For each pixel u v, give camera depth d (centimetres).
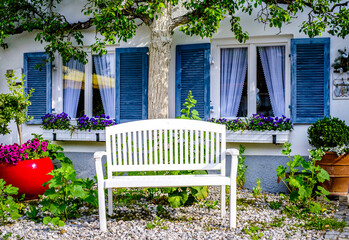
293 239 369
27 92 716
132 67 672
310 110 604
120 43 680
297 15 613
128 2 580
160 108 617
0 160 542
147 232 394
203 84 644
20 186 536
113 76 700
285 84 631
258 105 643
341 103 598
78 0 697
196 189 477
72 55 679
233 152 407
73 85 715
